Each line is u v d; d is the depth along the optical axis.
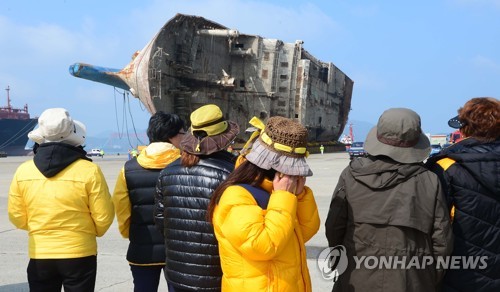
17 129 150.25
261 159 2.85
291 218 2.77
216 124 3.61
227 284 2.91
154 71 45.34
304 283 2.95
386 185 3.10
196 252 3.46
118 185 4.53
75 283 3.99
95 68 49.09
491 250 3.28
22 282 6.46
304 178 2.99
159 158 4.43
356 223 3.22
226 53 58.69
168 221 3.60
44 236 3.94
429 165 3.58
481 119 3.46
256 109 61.19
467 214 3.27
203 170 3.50
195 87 52.62
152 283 4.56
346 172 3.37
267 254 2.69
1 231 10.60
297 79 65.94
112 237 9.66
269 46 61.41
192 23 50.69
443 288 3.46
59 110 4.04
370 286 3.16
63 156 3.97
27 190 3.98
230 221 2.76
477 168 3.22
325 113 84.06
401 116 3.13
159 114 4.65
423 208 3.06
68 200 3.93
